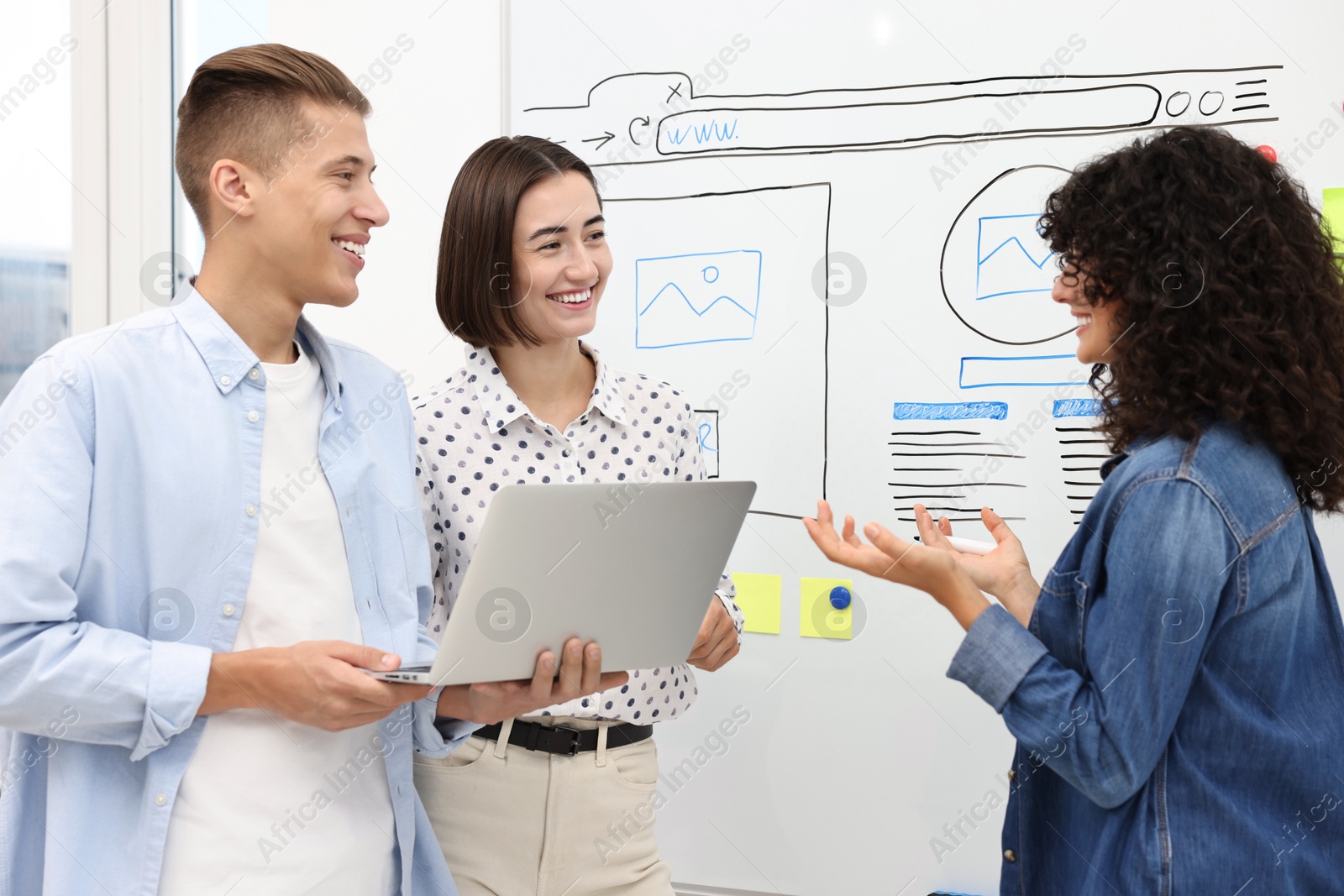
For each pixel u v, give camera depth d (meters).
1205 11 1.44
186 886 0.88
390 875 1.04
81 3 2.05
